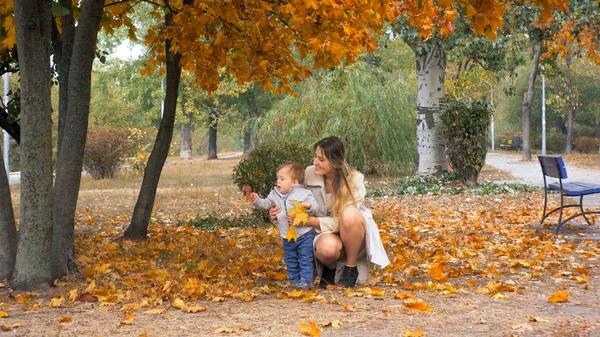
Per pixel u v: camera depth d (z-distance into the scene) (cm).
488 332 490
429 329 502
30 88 680
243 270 762
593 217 1159
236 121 6075
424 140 2112
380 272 757
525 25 2317
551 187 1110
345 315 550
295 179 653
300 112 2728
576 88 6028
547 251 891
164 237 1095
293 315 552
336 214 653
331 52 982
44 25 686
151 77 5228
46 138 691
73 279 730
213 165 4466
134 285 691
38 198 689
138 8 4541
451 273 744
